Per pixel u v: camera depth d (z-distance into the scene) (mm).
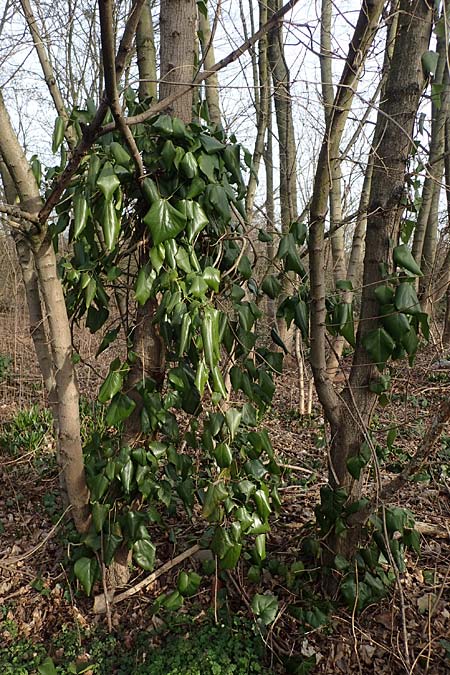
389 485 1962
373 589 2057
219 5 1811
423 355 4371
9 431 4121
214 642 1966
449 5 1766
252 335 1961
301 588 2172
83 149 1511
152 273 1751
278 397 5004
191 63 1891
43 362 2223
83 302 2107
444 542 2604
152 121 1794
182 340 1596
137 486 2051
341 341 3990
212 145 1789
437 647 1971
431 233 5941
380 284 1868
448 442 3666
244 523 1834
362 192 4516
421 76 1744
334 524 2062
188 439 2045
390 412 3986
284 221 4684
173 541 2471
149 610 2121
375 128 1882
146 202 1849
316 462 3525
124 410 1917
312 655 1907
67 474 2096
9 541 2770
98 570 2096
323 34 3004
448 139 4570
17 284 5312
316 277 1887
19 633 2162
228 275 1956
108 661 1980
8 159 1704
